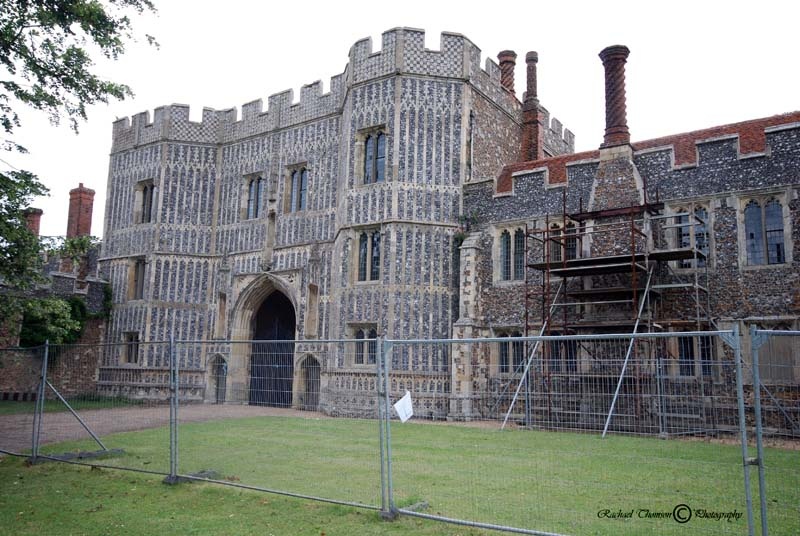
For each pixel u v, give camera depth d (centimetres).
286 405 1059
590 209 1736
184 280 2439
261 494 744
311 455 1018
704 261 1562
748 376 1402
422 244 1914
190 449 1082
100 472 890
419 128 1966
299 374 2133
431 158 1958
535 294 1798
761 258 1508
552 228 1809
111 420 1341
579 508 670
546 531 580
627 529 590
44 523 645
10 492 783
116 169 2656
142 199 2569
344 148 2100
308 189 2261
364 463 944
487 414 1564
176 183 2491
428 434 1250
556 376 977
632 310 1631
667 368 938
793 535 571
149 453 1044
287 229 2289
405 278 1892
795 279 1448
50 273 2362
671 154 1656
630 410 906
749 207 1541
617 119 1745
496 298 1861
